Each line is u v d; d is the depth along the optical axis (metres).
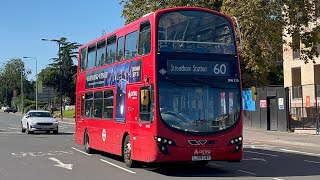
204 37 13.05
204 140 12.27
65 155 18.25
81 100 20.05
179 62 12.62
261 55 31.59
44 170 13.73
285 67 45.59
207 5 33.38
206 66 12.83
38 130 32.28
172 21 12.86
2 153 18.92
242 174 12.88
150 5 34.56
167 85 12.40
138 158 13.29
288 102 31.52
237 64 13.20
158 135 12.09
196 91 12.58
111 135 15.80
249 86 37.28
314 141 24.25
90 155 18.22
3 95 181.50
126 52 14.74
